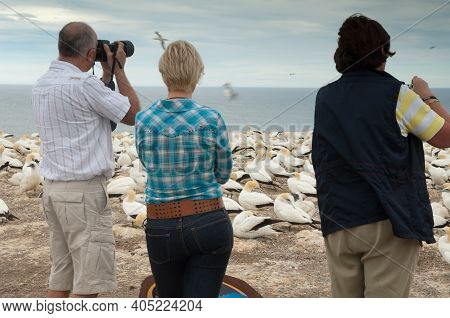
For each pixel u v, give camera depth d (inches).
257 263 374.3
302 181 597.3
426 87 183.2
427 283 336.5
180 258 180.9
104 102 216.8
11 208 544.4
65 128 216.2
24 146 993.5
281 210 457.1
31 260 371.9
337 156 174.9
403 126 168.2
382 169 167.2
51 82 218.5
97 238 222.5
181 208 175.5
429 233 170.4
